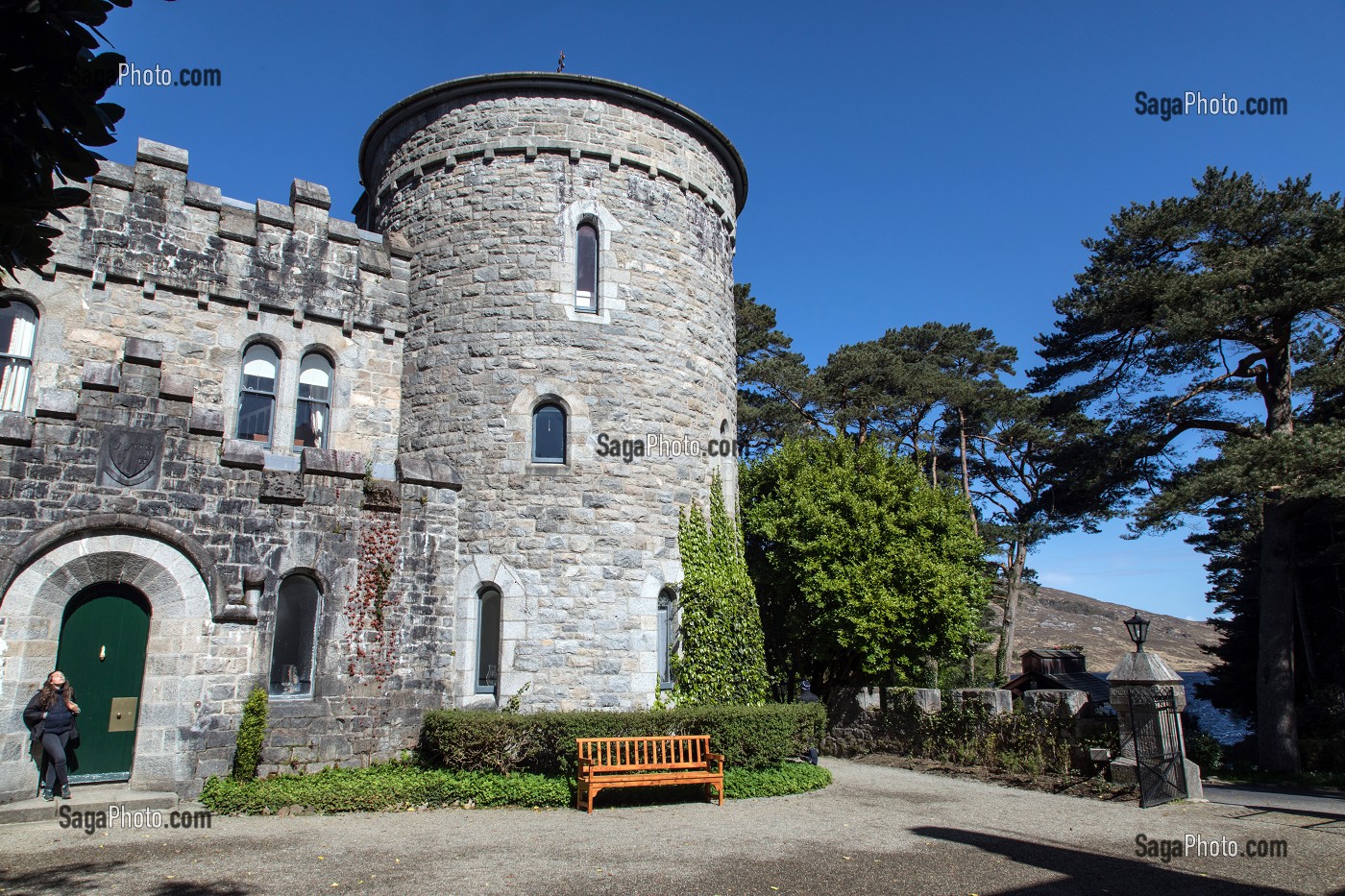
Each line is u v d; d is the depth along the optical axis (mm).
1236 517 27984
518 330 13891
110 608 10562
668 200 15234
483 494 13312
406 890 6914
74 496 10148
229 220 13281
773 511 17984
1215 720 37406
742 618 14148
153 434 10750
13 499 9812
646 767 11102
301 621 11570
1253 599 29484
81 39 3924
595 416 13758
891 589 17047
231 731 10648
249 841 8609
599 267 14406
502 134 14609
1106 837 9398
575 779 11094
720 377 15828
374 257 14555
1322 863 8273
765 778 12188
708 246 15938
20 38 3562
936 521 18109
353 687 11555
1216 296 20203
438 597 12672
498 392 13688
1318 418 24016
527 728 11500
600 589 13141
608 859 8078
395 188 15586
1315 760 20672
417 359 14398
